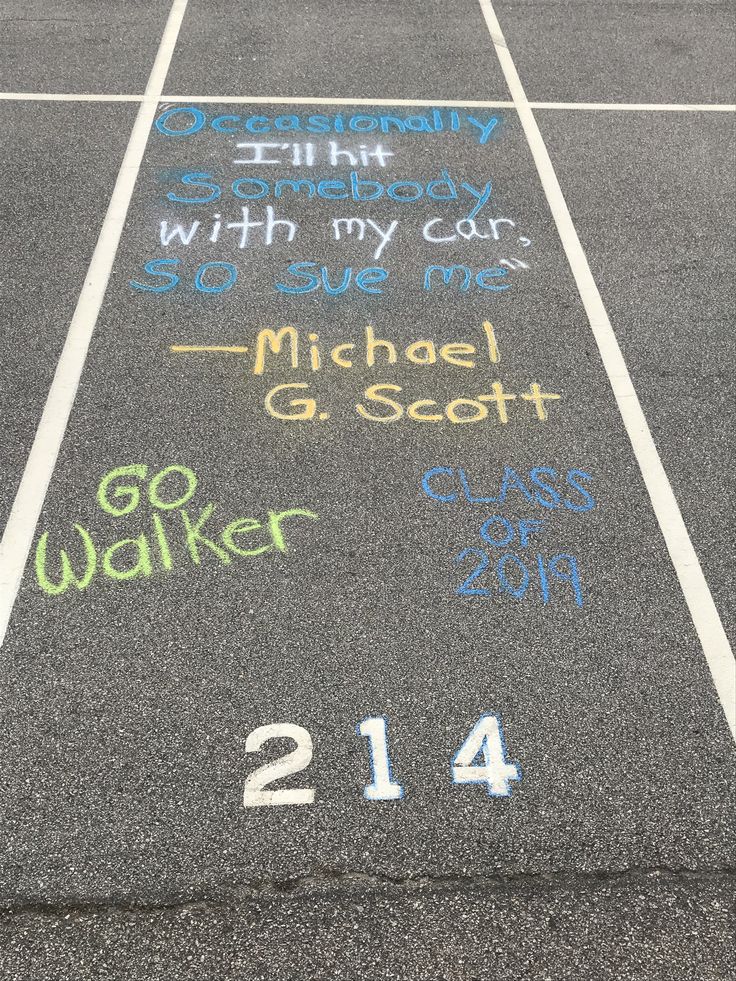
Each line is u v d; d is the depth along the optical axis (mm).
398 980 2523
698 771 2979
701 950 2594
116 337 4543
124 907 2635
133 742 2986
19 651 3207
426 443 4055
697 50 7375
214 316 4699
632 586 3512
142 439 4016
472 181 5785
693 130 6363
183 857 2738
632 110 6570
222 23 7512
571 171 5910
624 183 5809
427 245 5246
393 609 3396
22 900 2635
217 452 3975
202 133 6141
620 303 4883
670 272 5102
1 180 5602
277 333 4613
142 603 3375
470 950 2582
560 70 7043
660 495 3863
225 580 3467
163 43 7191
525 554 3607
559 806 2885
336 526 3684
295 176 5766
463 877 2723
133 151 5930
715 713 3133
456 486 3863
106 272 4945
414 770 2953
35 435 4000
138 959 2541
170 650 3238
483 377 4406
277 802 2863
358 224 5383
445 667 3227
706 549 3656
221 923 2611
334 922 2623
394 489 3842
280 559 3549
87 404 4168
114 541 3586
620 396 4328
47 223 5273
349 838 2797
